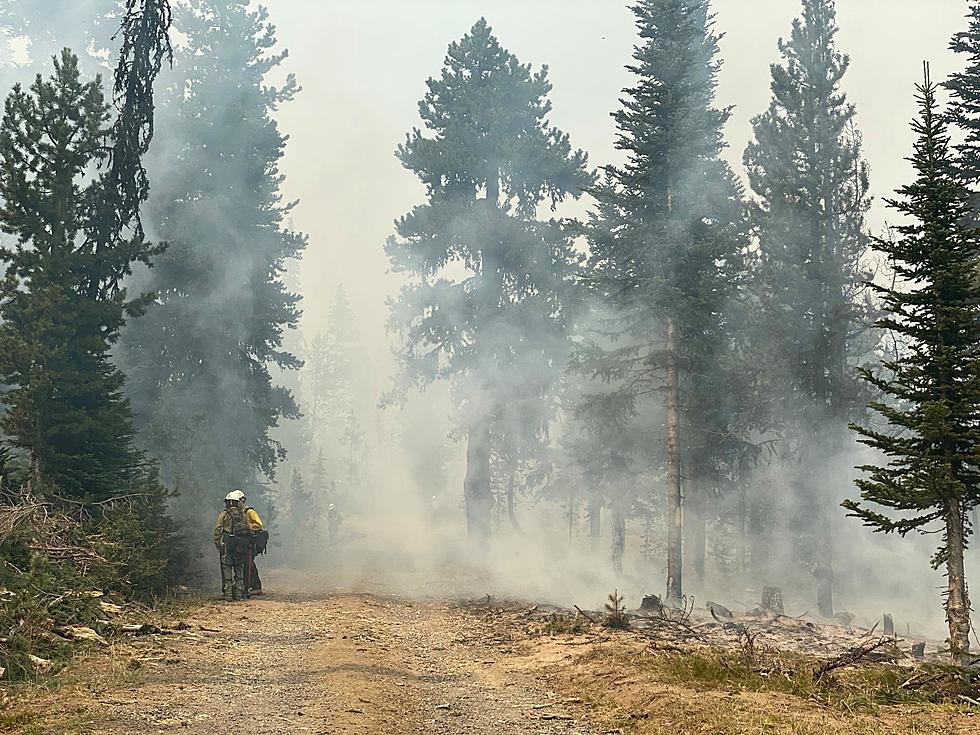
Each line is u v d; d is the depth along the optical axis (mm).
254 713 8258
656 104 27469
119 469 20391
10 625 11281
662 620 16641
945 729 7914
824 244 31609
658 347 30938
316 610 17547
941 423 11141
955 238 11789
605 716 8773
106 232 21719
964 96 28547
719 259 26891
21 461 19250
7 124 19797
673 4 28859
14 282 19516
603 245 27906
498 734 7973
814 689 9570
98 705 8367
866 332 33188
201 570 24000
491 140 41094
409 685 10102
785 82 33094
